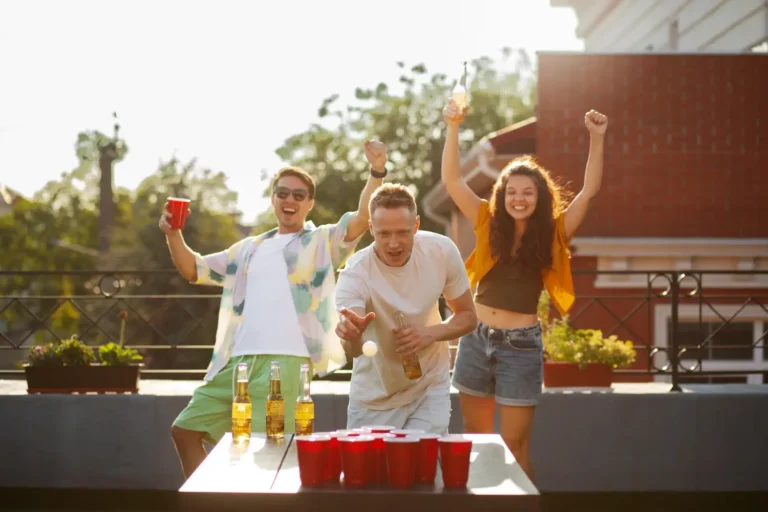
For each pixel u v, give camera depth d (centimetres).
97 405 564
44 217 3422
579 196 461
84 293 2508
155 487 560
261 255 442
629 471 565
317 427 554
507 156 1168
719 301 1069
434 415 361
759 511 568
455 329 353
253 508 243
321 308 433
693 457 568
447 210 1777
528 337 442
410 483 249
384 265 355
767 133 1095
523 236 439
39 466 564
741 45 1180
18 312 2539
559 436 565
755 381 1082
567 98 1095
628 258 1062
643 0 1448
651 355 614
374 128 3114
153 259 2027
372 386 367
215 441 430
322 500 242
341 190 2916
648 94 1098
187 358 1820
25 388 620
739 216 1093
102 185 3008
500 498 239
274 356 422
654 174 1094
